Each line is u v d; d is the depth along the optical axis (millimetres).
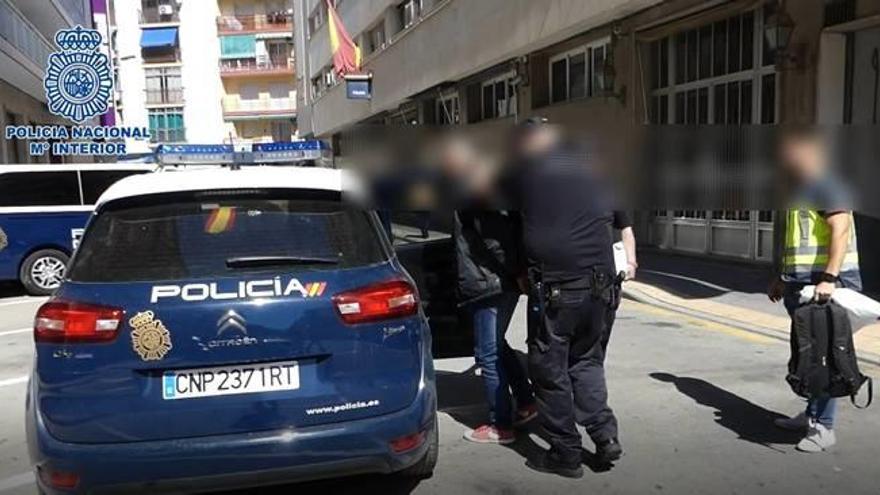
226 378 3133
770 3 10344
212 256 3312
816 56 9609
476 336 4492
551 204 3879
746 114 11297
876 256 8312
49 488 3088
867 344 6512
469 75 17828
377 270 3447
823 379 4086
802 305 4219
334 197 3633
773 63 10445
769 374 5910
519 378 4688
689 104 12688
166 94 59281
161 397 3086
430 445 3686
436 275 4938
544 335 3953
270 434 3146
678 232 13227
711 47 12102
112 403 3061
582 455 4348
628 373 6012
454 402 5410
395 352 3338
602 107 13336
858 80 9555
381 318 3324
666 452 4367
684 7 11531
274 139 61031
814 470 4070
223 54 59688
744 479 3975
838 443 4445
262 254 3344
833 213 4047
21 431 5039
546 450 4414
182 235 3371
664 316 8383
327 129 35844
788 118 10000
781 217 4367
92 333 3082
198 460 3086
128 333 3082
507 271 4262
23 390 6098
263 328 3154
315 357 3223
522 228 4070
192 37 59094
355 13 30047
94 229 3424
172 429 3088
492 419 4562
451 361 6551
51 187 11531
